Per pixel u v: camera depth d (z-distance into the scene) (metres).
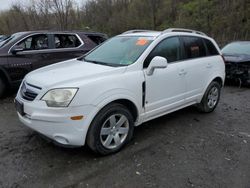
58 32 7.32
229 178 3.25
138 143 4.11
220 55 5.75
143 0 38.38
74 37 7.64
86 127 3.38
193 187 3.06
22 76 6.57
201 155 3.79
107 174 3.28
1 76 6.33
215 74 5.49
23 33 6.81
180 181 3.17
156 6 37.12
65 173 3.28
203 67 5.14
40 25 22.84
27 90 3.60
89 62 4.34
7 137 4.25
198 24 30.72
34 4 23.31
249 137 4.46
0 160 3.54
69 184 3.07
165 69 4.32
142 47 4.25
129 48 4.38
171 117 5.30
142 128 4.70
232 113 5.72
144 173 3.31
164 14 36.75
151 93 4.13
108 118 3.60
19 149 3.85
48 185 3.05
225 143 4.20
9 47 6.38
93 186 3.05
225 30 27.59
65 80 3.40
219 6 30.94
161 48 4.39
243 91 7.98
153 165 3.49
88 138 3.48
